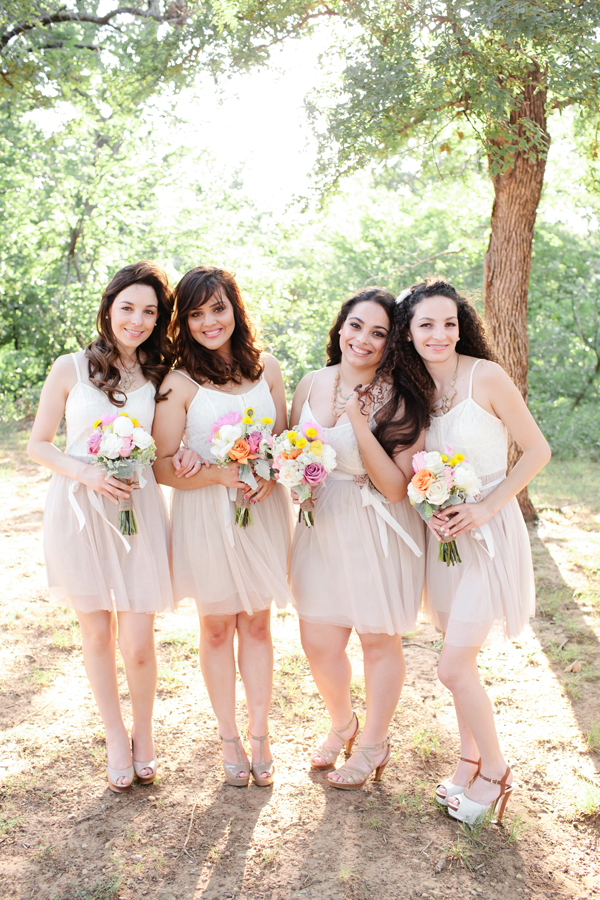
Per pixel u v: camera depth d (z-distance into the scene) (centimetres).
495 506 261
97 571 275
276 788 290
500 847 255
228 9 700
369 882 238
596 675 384
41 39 907
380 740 292
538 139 568
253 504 288
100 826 265
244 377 299
